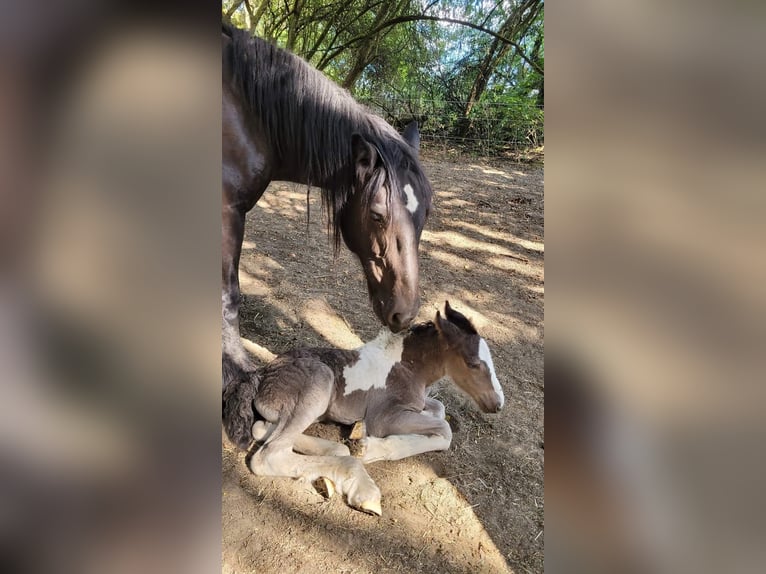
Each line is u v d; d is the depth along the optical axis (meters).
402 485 1.75
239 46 2.00
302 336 2.65
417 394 1.94
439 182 6.09
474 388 1.87
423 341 1.94
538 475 1.85
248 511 1.59
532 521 1.64
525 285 3.58
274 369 1.91
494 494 1.74
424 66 8.48
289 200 5.17
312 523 1.57
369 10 8.02
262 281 3.24
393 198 1.83
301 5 7.69
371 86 8.66
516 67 8.62
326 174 2.05
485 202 5.45
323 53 8.68
